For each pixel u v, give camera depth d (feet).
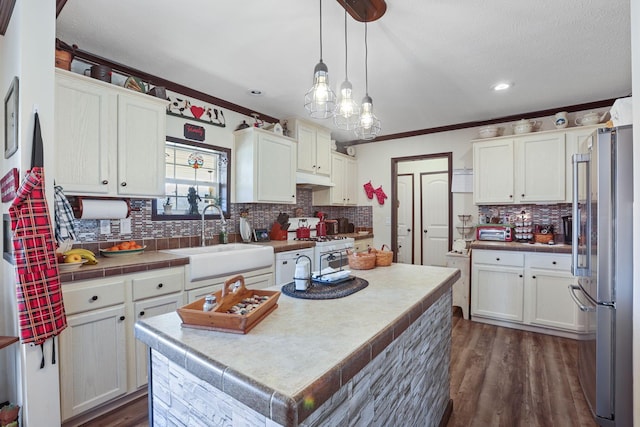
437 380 5.75
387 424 3.82
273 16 6.27
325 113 6.41
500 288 11.02
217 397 2.90
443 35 6.89
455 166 13.88
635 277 5.13
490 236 12.10
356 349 2.95
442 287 5.45
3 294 6.40
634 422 5.22
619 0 5.70
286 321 3.68
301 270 4.93
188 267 7.60
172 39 7.11
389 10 6.03
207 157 10.59
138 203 8.73
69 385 5.76
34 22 5.17
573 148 10.56
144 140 7.87
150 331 3.43
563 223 10.85
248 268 9.00
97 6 5.95
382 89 9.91
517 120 12.46
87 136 6.86
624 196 5.56
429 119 13.07
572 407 6.53
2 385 6.36
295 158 12.34
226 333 3.34
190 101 9.98
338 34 6.89
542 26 6.53
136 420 6.21
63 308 5.36
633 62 4.86
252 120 12.04
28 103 5.10
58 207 6.26
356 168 16.71
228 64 8.30
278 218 12.71
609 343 5.77
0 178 6.53
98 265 6.45
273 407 2.19
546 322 10.24
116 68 8.27
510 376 7.77
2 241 6.41
